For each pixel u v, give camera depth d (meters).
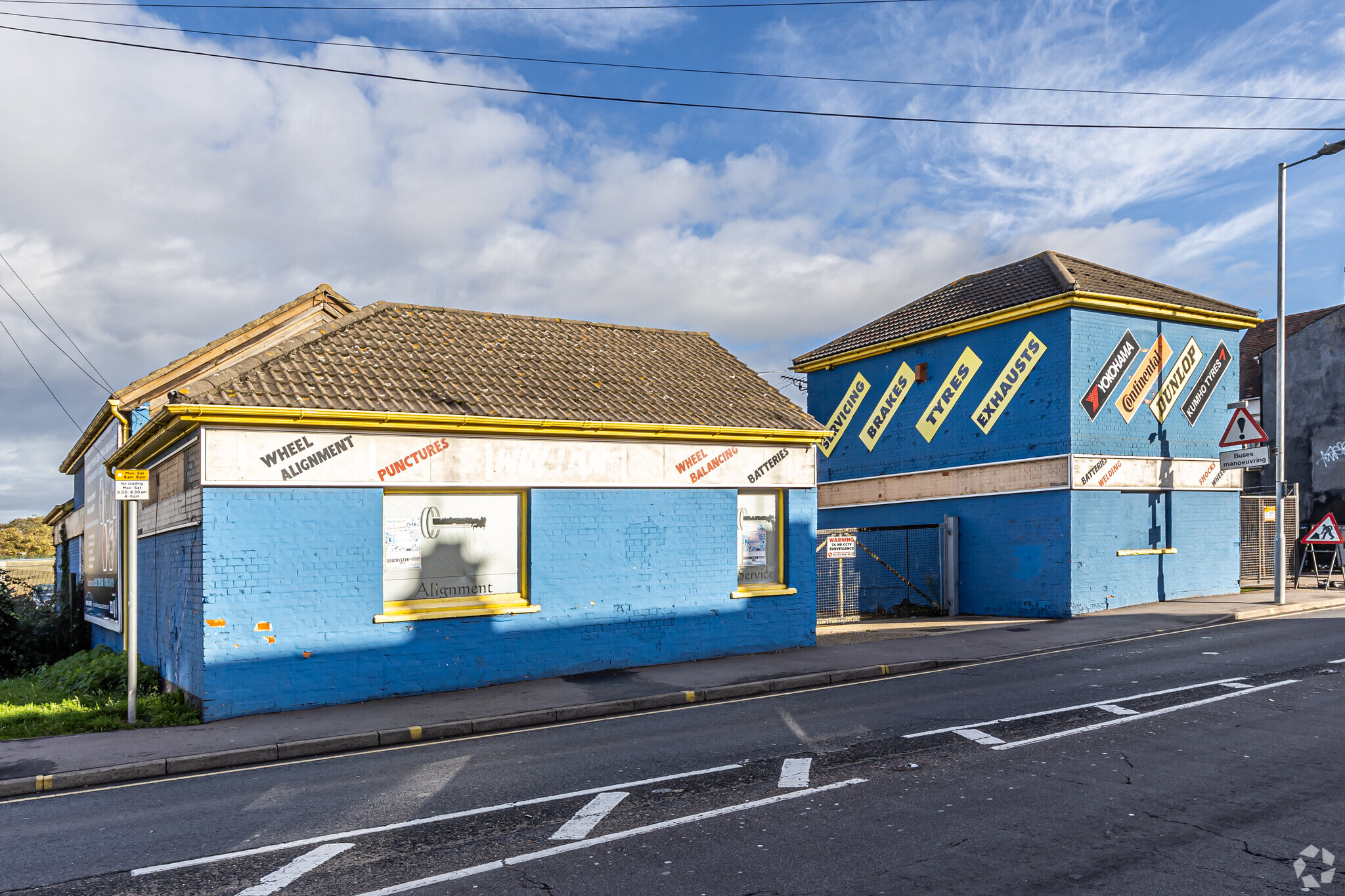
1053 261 19.33
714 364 17.02
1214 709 8.73
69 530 25.62
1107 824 5.62
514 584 12.47
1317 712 8.46
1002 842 5.38
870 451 22.55
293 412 10.67
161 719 10.18
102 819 6.72
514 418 12.12
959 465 19.89
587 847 5.56
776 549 14.76
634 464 13.30
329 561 11.02
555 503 12.66
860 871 5.00
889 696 10.39
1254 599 17.97
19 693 14.20
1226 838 5.32
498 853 5.52
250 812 6.72
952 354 20.30
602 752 8.17
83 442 20.56
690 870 5.12
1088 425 17.56
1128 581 17.94
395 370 12.80
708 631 13.75
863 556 20.23
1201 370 19.36
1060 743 7.69
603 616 12.91
